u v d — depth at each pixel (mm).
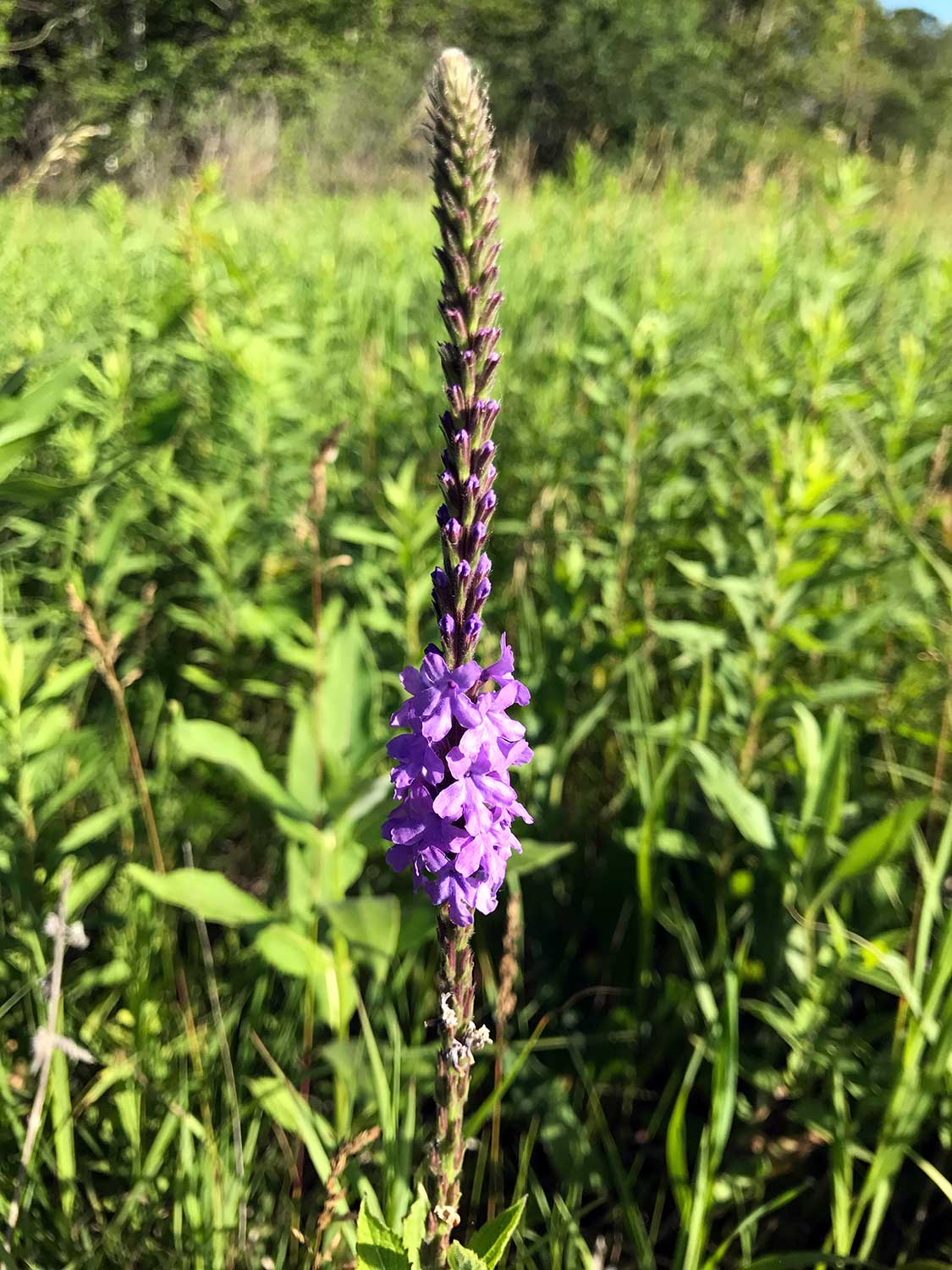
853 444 5109
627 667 3789
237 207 13367
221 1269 2336
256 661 4918
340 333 6777
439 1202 1722
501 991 2496
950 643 3586
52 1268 2439
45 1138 2615
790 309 6012
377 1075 2371
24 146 15961
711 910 3607
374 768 3434
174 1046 2955
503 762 1469
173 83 23625
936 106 21422
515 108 31422
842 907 3252
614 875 3689
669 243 7969
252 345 4930
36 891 3000
